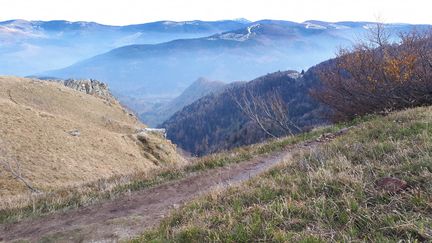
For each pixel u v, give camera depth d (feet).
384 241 14.06
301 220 17.71
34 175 144.56
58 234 27.63
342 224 16.63
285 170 29.55
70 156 182.91
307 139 52.54
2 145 160.25
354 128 47.85
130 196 37.47
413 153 24.57
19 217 34.40
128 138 268.21
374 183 20.40
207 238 18.51
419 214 15.30
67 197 39.63
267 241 16.43
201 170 44.68
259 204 21.80
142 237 22.22
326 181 22.27
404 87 60.08
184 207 26.43
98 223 28.94
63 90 395.55
